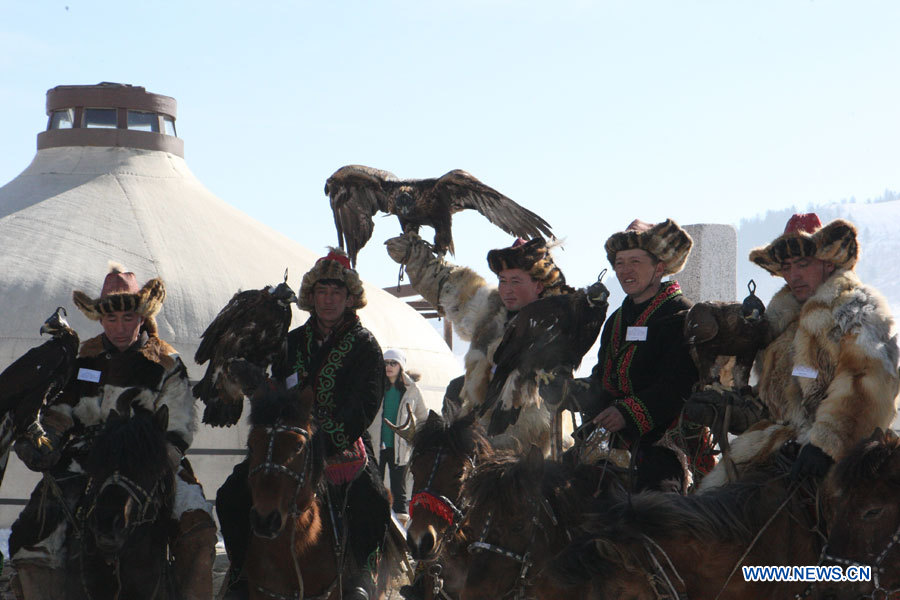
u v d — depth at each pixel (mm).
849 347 4801
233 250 15703
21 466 12430
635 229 5648
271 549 5000
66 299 13453
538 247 6414
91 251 14422
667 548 4402
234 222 16969
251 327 5473
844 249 5098
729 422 5211
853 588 4465
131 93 18109
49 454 5168
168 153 18109
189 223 16000
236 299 5629
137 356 5574
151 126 18328
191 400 5715
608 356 5656
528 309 5949
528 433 6027
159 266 14391
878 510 4469
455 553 5477
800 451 4836
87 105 17781
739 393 5324
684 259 5605
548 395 5797
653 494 4574
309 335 5633
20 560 5320
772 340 5324
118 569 5062
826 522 4641
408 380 12516
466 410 6629
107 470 4953
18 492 12391
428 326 17578
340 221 7668
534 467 4711
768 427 5137
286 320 5547
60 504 5293
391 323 16062
